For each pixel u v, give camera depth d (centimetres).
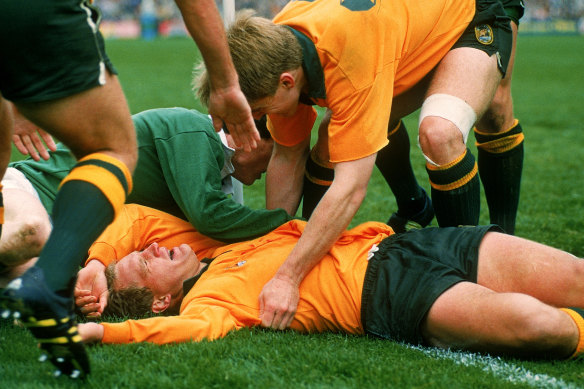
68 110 736
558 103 4803
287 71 1041
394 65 1095
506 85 1357
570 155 3019
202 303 1046
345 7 1062
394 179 1538
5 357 875
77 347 718
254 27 1040
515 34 1348
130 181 782
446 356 950
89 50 733
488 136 1410
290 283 1055
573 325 908
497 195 1459
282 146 1346
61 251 706
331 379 838
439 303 977
